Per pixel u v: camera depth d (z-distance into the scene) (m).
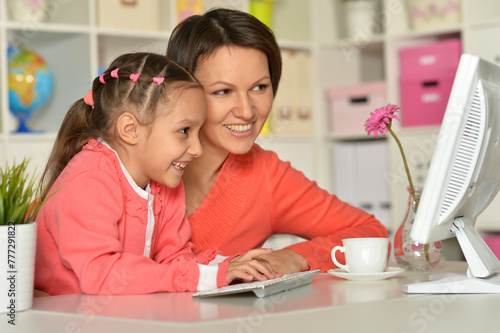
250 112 1.34
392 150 3.10
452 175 0.97
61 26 2.66
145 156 1.20
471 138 0.96
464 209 1.04
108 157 1.20
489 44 2.84
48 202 1.18
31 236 0.96
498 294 0.97
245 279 1.04
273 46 1.38
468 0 2.89
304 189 1.59
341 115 3.34
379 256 1.15
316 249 1.32
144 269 1.05
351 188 3.25
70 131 1.31
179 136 1.19
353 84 3.54
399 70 3.14
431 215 0.95
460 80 0.94
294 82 3.32
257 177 1.54
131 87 1.20
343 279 1.17
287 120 3.29
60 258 1.17
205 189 1.50
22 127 2.68
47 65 2.69
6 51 2.60
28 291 0.95
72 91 2.78
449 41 2.94
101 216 1.10
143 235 1.24
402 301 0.92
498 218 2.80
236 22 1.34
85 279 1.05
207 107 1.35
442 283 0.98
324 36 3.44
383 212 3.16
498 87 1.03
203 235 1.50
